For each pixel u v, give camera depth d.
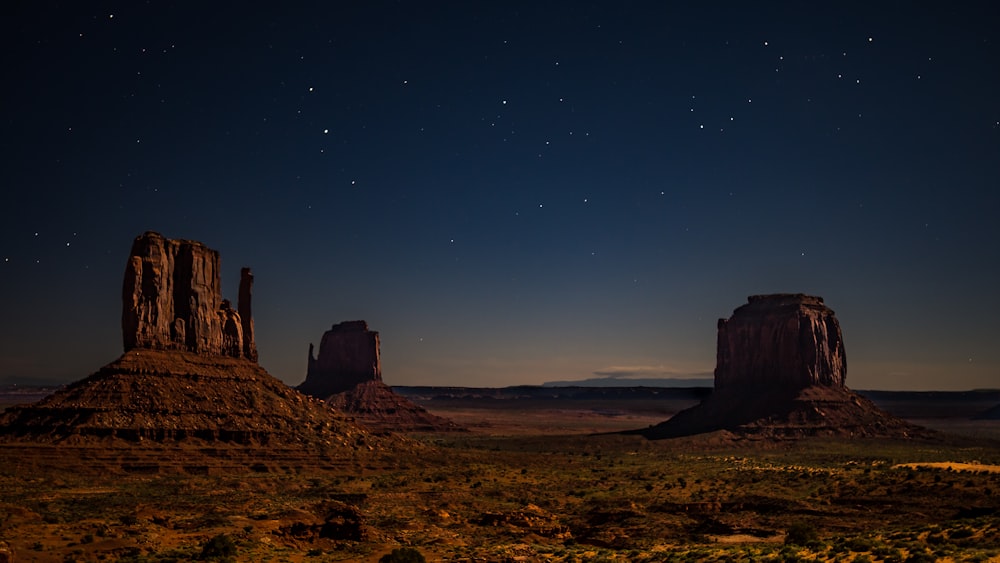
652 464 194.88
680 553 78.56
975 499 118.12
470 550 83.69
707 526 107.31
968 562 59.81
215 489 119.62
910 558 62.47
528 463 182.88
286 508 98.00
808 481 143.75
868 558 64.62
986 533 72.75
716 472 169.12
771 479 149.75
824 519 110.25
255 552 76.94
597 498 130.38
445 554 81.56
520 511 109.25
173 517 92.69
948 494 121.75
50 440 131.62
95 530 81.12
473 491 130.38
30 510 90.69
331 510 93.06
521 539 97.06
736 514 114.44
